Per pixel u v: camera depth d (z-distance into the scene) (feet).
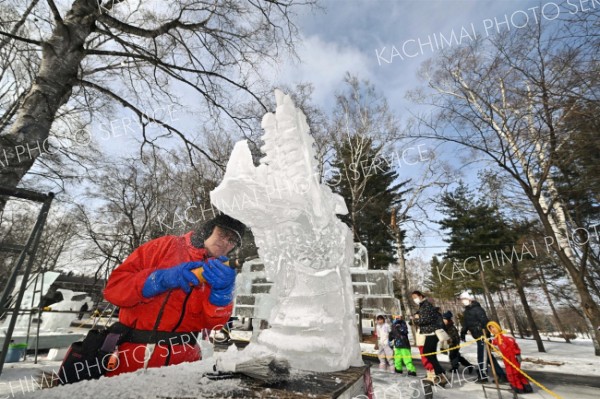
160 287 3.79
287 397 3.00
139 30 16.84
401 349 21.74
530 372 25.73
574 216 31.40
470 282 56.65
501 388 19.03
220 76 19.71
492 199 33.60
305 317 5.07
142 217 48.62
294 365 4.66
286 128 5.87
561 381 22.12
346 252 6.16
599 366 28.66
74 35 13.93
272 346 5.04
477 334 21.36
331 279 5.41
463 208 59.36
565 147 22.70
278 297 5.64
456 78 32.27
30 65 20.06
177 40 19.15
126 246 52.34
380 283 7.74
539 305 66.64
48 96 12.53
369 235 61.67
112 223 49.67
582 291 25.93
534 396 17.42
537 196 26.68
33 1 16.10
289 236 5.49
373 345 39.01
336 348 4.79
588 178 23.17
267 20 19.20
